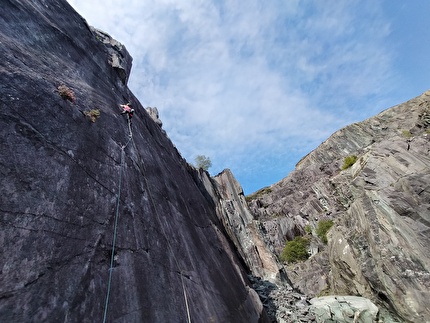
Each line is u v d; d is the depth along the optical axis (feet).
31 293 11.93
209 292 29.04
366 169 77.87
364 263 65.51
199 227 43.39
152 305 18.79
